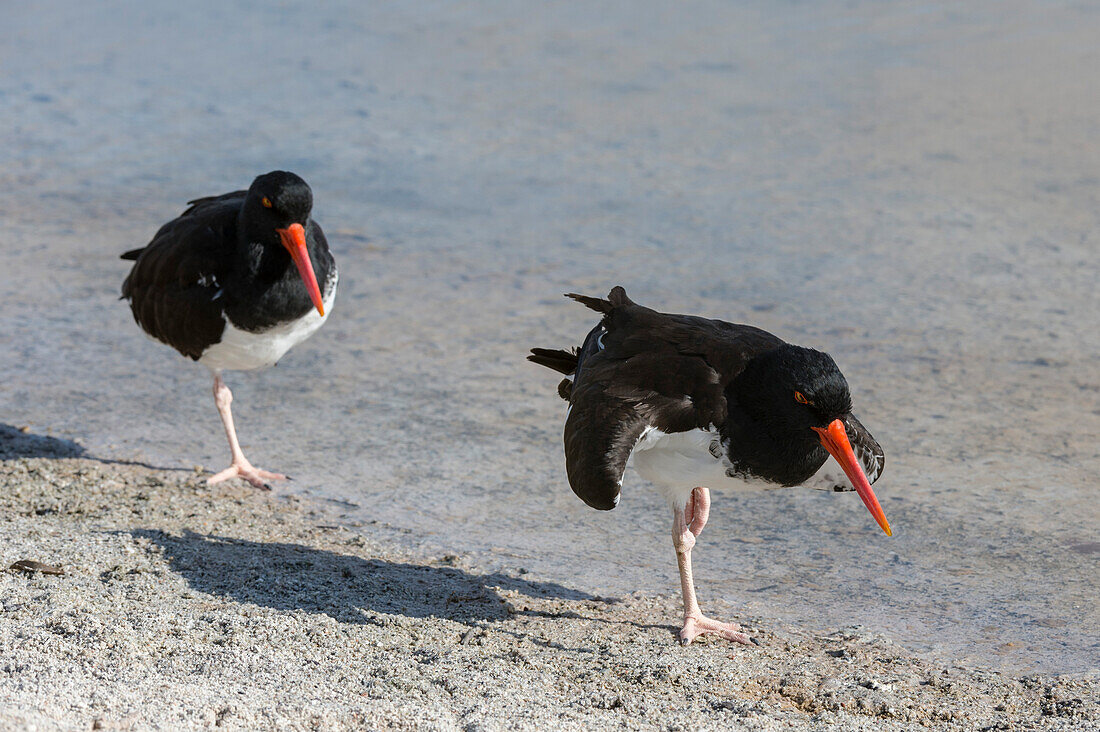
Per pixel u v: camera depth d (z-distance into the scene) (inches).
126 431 517.0
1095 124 923.4
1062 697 323.6
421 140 925.2
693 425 334.3
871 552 422.0
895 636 365.4
